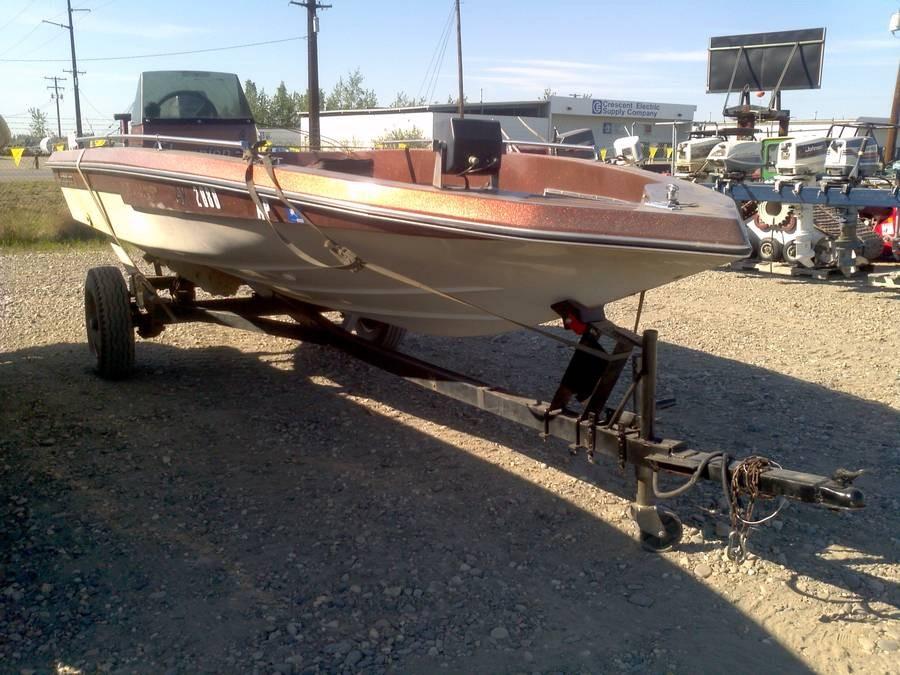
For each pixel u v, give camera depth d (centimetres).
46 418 489
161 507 380
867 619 304
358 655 277
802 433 488
